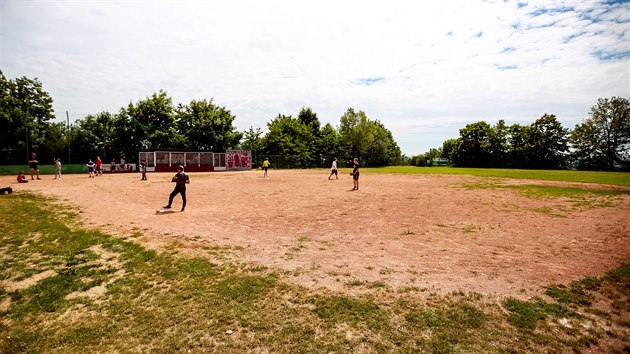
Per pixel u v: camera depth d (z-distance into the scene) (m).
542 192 17.72
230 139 58.72
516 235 8.92
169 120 53.34
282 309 4.93
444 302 5.07
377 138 77.44
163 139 52.03
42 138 43.72
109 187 20.19
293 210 12.75
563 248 7.68
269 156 54.75
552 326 4.38
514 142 63.94
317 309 4.89
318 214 11.95
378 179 29.03
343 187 21.75
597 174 32.69
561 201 14.66
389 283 5.78
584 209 12.59
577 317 4.61
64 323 4.75
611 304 4.96
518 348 3.93
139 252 7.48
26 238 8.50
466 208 13.16
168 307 5.08
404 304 5.01
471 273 6.22
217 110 57.44
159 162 41.59
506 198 15.84
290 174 38.12
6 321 4.84
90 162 29.83
